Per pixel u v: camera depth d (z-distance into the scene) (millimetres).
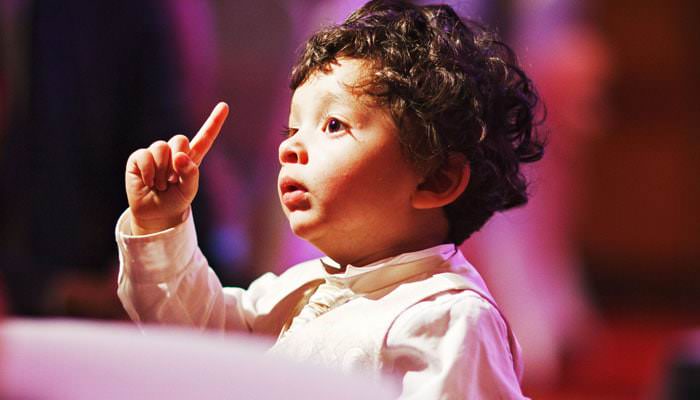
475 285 2010
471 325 1878
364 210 1989
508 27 6590
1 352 847
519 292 6562
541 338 6754
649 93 12812
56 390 806
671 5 12742
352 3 5352
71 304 3982
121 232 2074
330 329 1969
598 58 7262
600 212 12742
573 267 7398
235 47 5406
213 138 2096
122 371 854
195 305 2127
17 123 4023
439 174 2061
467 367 1825
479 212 2172
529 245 6637
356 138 1980
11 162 4016
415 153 2000
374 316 1951
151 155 2020
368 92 1989
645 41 12797
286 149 2020
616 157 12773
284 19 5398
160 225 2047
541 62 6816
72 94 3928
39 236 3975
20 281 3883
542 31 6781
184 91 3957
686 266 12703
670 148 12750
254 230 5371
